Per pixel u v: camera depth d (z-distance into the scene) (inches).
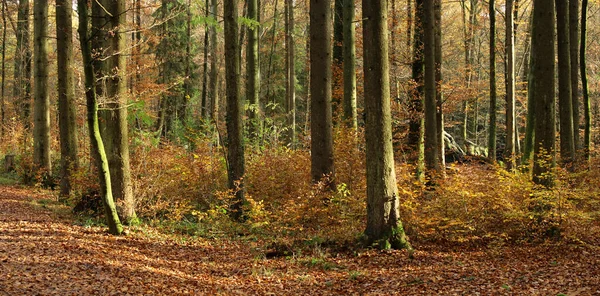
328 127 450.0
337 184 469.4
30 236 352.8
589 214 380.8
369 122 361.7
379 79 354.6
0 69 1209.4
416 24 621.0
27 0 896.9
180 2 840.3
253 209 401.4
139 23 741.9
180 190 503.5
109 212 387.5
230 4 458.3
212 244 402.6
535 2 413.1
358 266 336.2
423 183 457.1
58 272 276.2
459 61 1137.4
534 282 277.1
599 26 1143.6
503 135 1279.5
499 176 433.7
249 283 303.7
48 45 654.5
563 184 402.9
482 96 1057.5
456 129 1296.8
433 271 315.6
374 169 363.6
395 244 365.1
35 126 650.2
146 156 505.0
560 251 359.3
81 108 645.3
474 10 1005.8
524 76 1019.3
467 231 394.0
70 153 549.3
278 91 1224.8
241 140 474.9
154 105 896.3
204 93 911.0
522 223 400.8
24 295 233.5
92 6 413.1
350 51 558.3
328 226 410.0
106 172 383.9
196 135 631.8
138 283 277.4
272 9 1125.1
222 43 1144.8
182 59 922.1
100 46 413.4
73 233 377.1
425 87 535.8
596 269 299.0
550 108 408.8
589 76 1143.0
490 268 319.9
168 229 430.3
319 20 445.4
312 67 449.7
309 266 343.0
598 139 1143.0
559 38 560.4
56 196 585.9
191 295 271.1
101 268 295.4
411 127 608.4
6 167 769.6
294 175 510.3
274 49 1158.3
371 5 350.3
